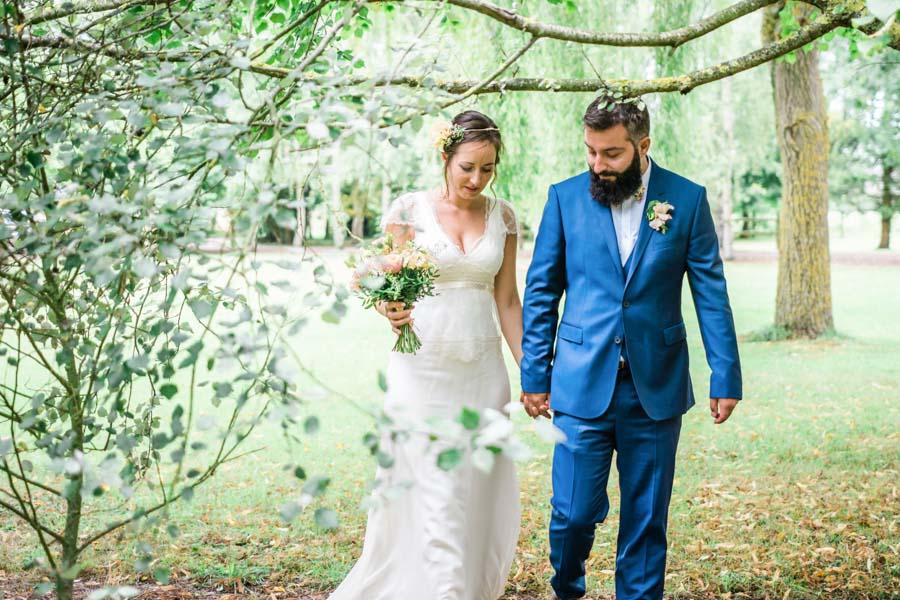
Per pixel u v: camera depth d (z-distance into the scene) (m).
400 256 2.95
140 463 2.30
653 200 2.94
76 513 2.11
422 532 3.08
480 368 3.22
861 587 3.39
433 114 2.05
